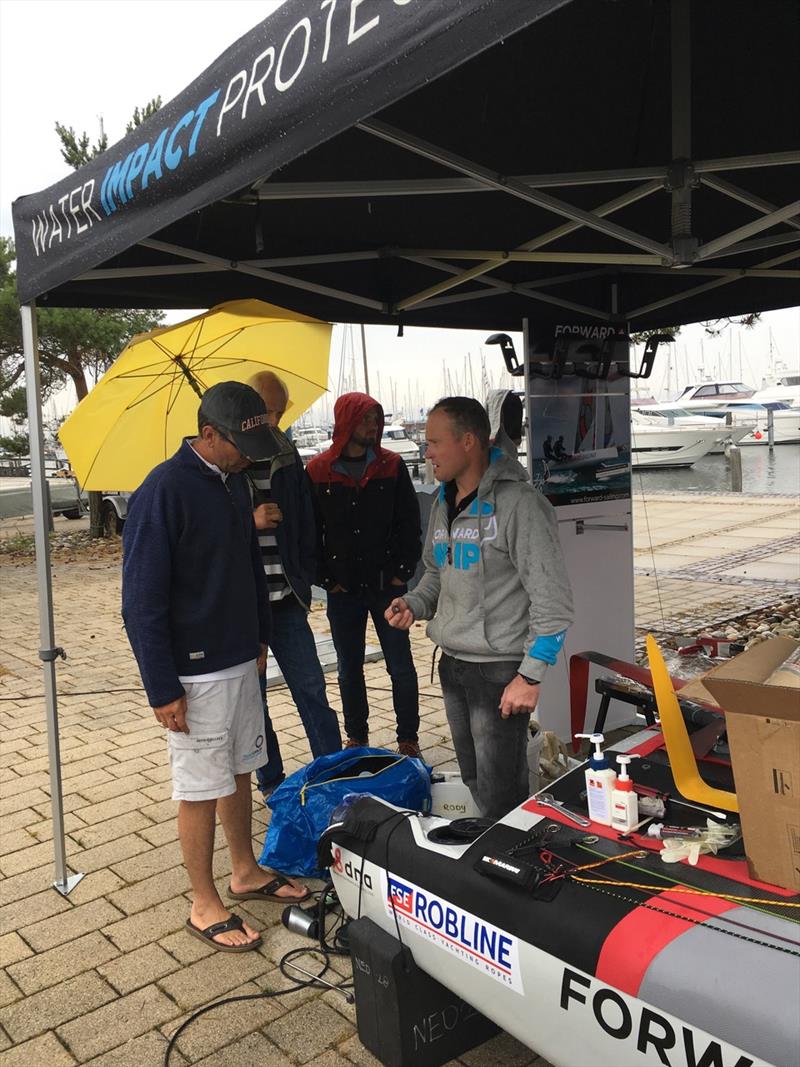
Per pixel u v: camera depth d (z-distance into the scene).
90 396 4.12
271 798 3.53
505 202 3.52
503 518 2.78
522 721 2.91
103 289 3.58
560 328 4.36
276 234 3.56
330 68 1.80
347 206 3.38
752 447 33.31
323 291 4.01
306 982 2.87
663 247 2.91
